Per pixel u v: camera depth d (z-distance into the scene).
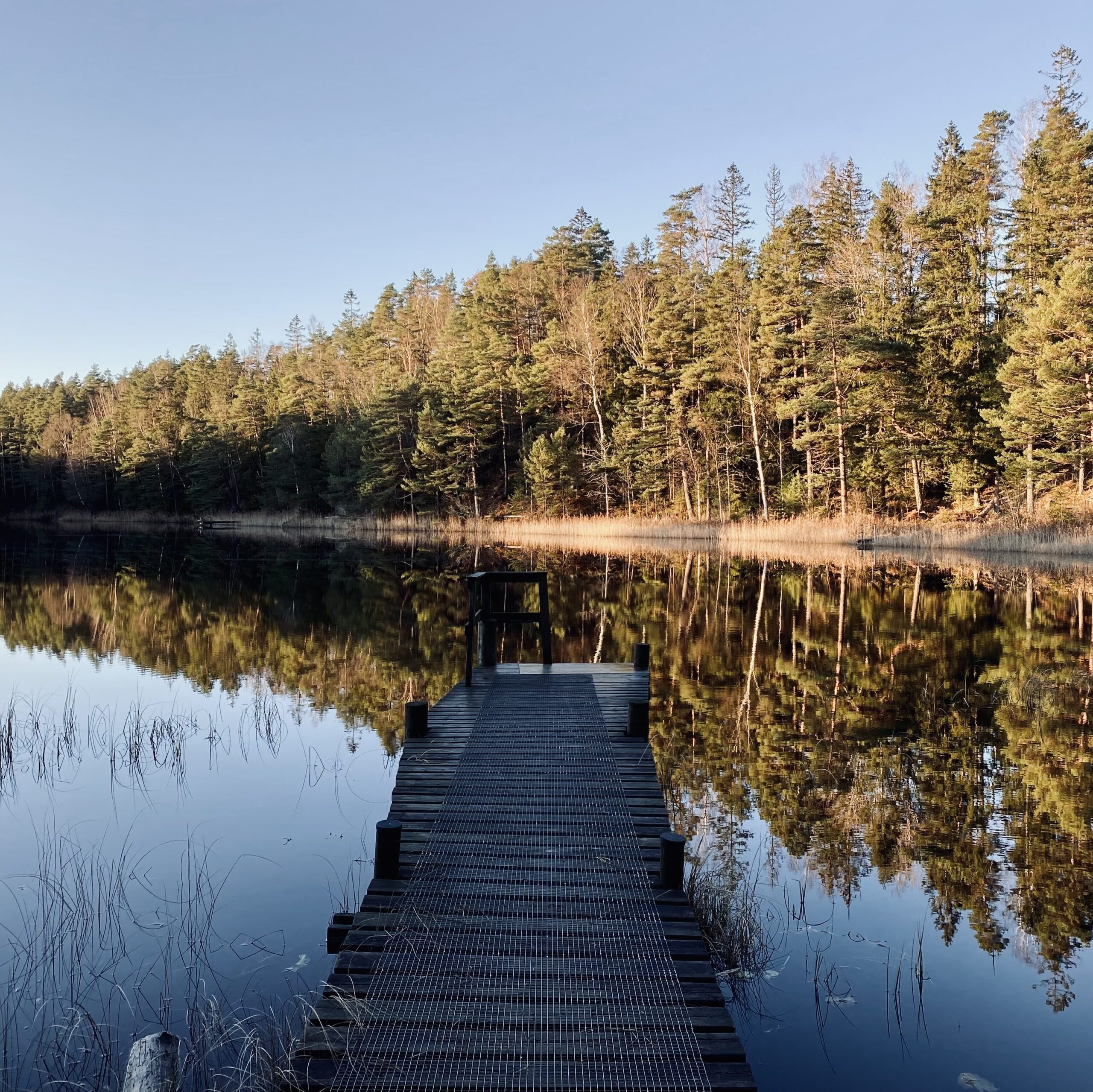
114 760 8.36
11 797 7.29
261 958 4.63
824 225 39.78
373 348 60.84
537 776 5.97
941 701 10.30
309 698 10.95
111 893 5.41
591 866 4.59
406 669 12.60
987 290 33.53
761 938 4.87
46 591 21.83
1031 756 8.19
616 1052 3.09
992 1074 3.74
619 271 53.97
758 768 7.85
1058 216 28.67
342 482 50.53
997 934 4.93
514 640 14.69
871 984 4.43
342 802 7.18
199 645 14.56
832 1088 3.65
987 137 34.03
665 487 40.91
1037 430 25.86
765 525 35.47
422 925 3.95
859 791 7.26
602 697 8.28
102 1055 3.81
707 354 38.41
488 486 48.31
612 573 25.02
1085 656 12.78
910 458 32.44
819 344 33.22
